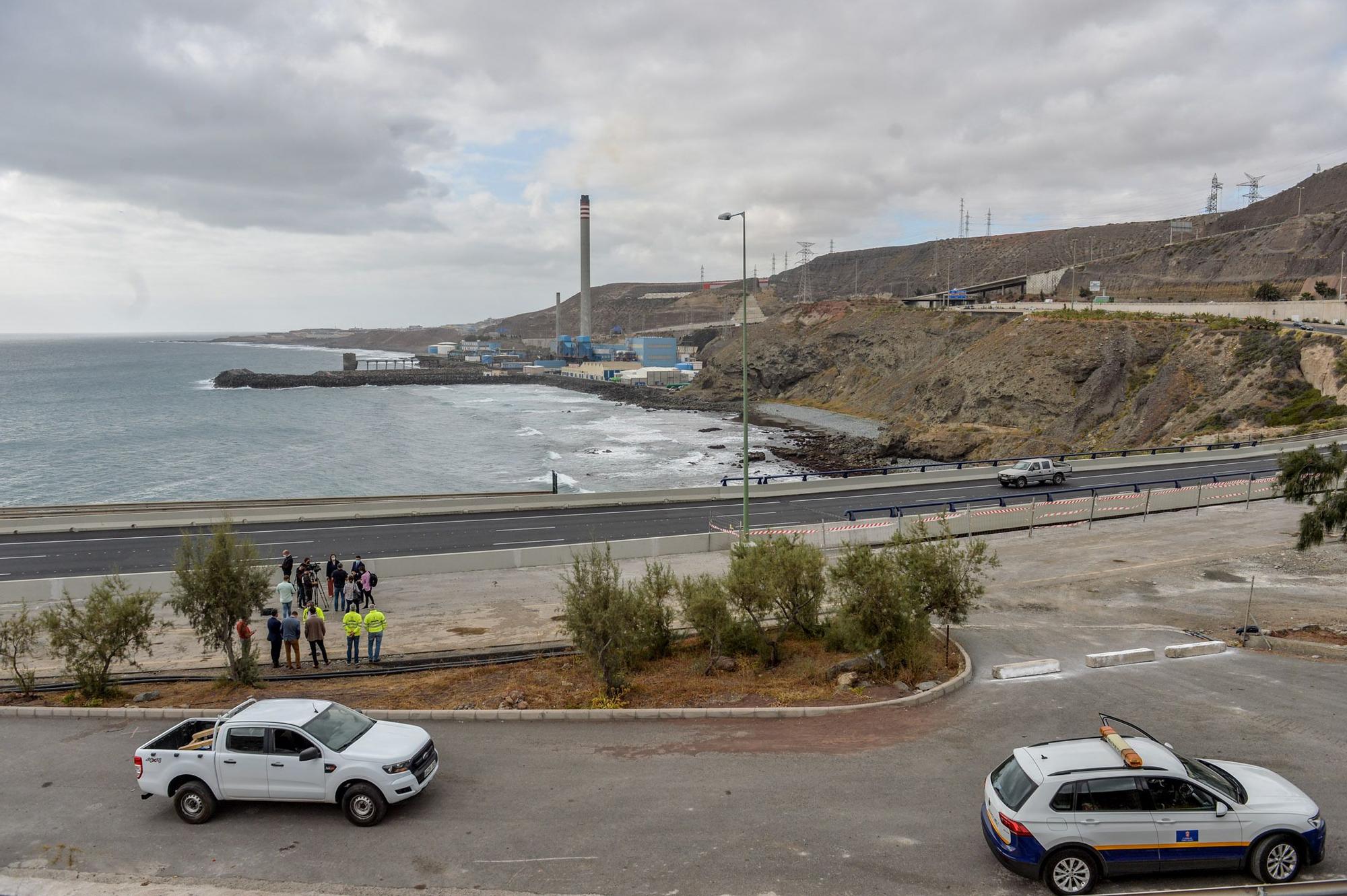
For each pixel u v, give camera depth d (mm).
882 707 14500
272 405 153750
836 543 30469
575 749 13148
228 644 17344
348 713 11906
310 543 33469
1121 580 23656
